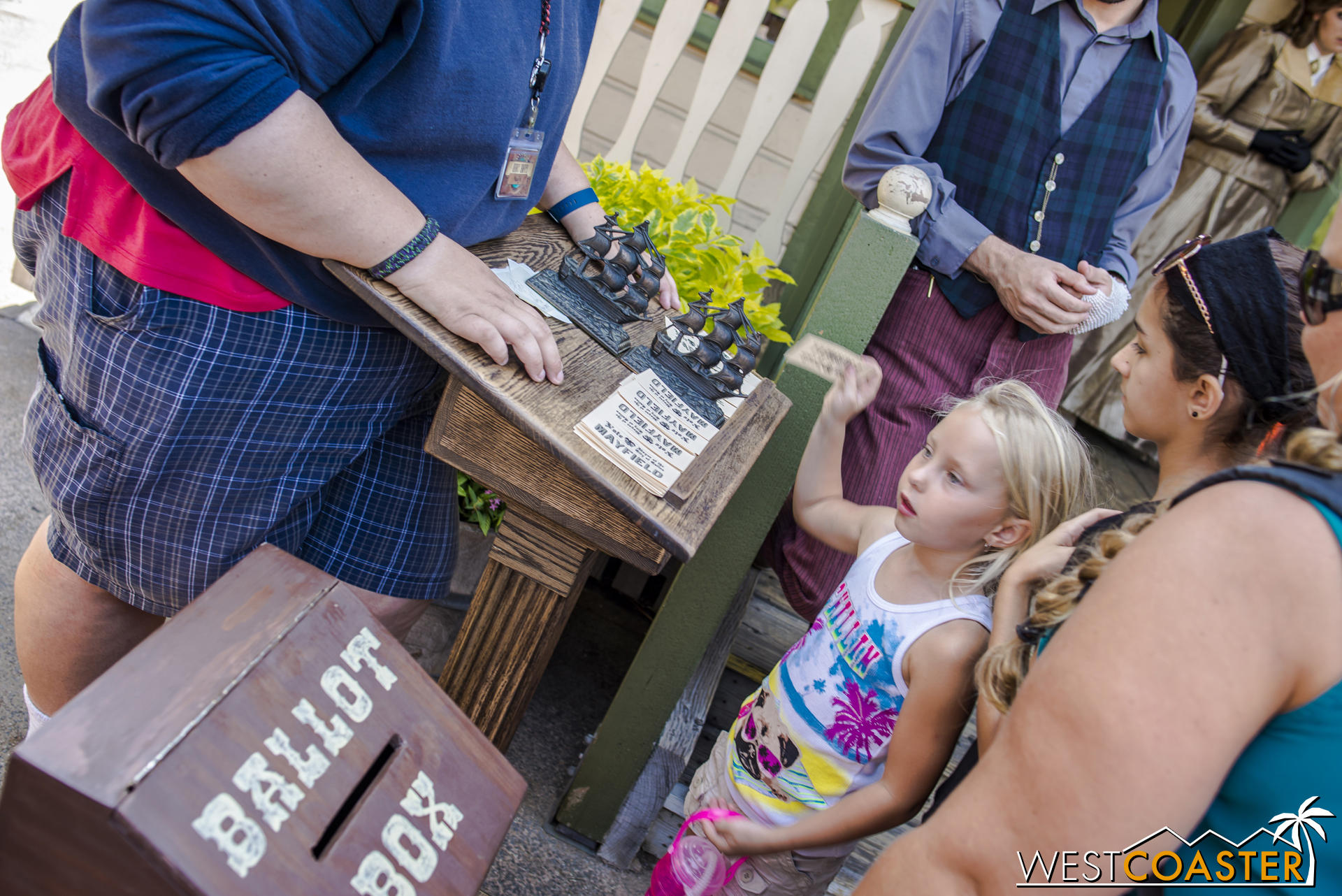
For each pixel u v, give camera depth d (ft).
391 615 5.10
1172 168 6.75
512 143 4.48
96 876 2.31
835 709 4.51
